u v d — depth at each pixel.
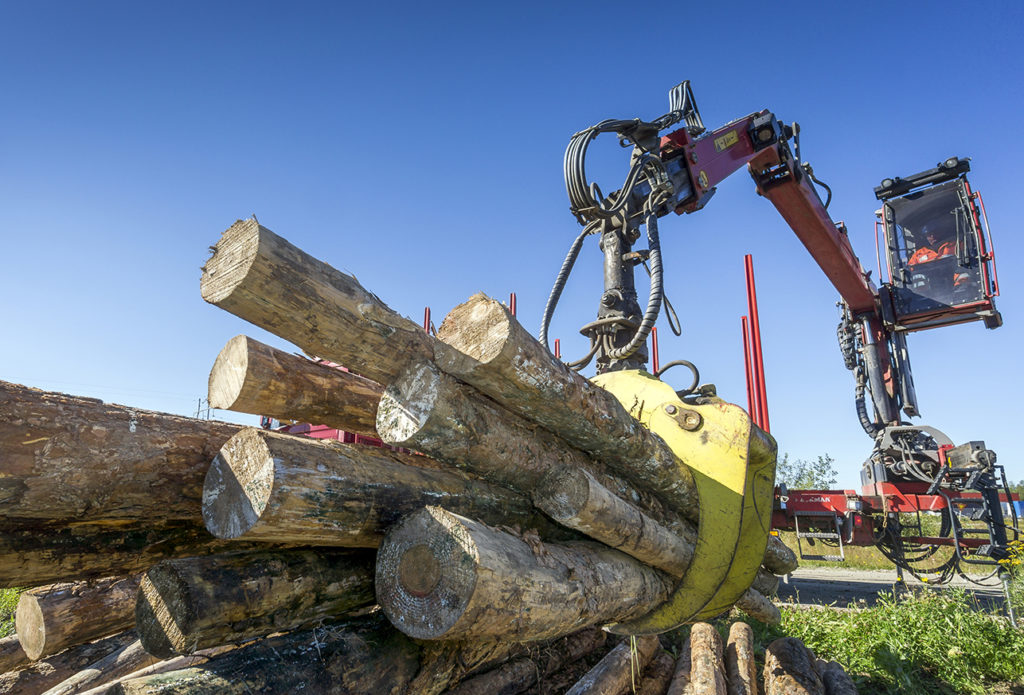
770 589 5.63
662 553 3.29
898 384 11.64
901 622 6.24
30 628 2.84
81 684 2.96
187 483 2.11
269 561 2.11
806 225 9.78
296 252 2.03
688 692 3.93
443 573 2.01
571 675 4.00
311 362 2.61
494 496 2.80
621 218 5.28
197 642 1.87
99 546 2.26
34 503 1.77
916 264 11.73
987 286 10.92
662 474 3.57
